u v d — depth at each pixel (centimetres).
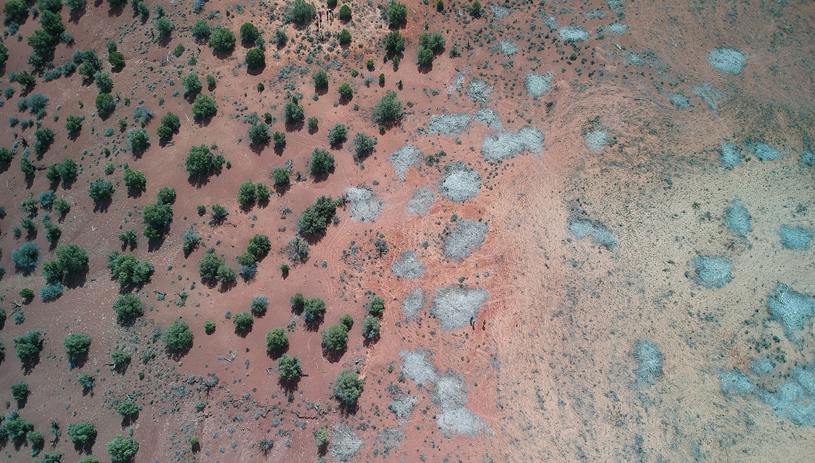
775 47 7619
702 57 7594
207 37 7750
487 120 7225
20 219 6888
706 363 5738
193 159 6738
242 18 7856
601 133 7038
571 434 5469
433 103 7388
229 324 6128
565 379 5703
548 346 5862
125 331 6156
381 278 6328
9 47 7875
